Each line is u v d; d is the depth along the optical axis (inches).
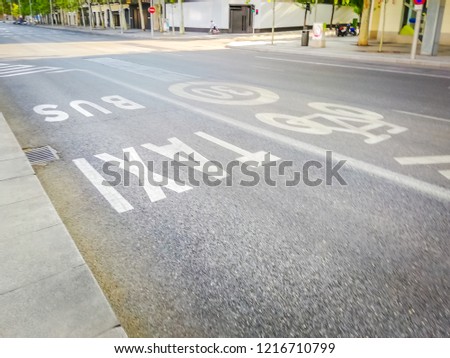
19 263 106.2
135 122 265.1
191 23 1871.3
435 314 94.0
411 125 257.8
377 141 223.5
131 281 106.3
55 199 154.4
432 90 392.2
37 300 92.7
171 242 124.1
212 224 134.6
